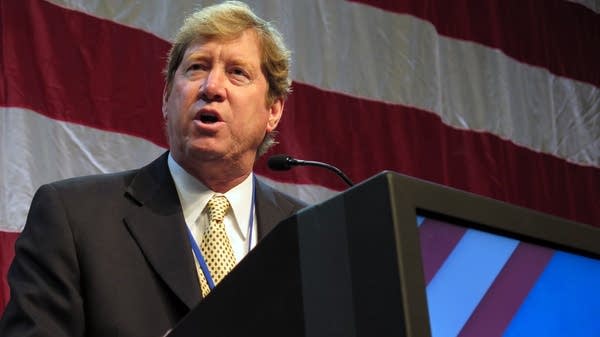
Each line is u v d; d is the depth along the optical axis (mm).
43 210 2178
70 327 1980
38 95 4113
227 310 1229
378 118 5535
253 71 2504
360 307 1050
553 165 6438
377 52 5734
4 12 4145
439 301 1091
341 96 5422
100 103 4293
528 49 6699
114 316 1974
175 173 2434
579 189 6512
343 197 1105
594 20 7258
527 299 1190
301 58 5344
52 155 4066
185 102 2412
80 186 2264
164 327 1980
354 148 5328
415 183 1062
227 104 2408
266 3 5273
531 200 6188
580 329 1235
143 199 2273
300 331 1128
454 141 5945
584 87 6910
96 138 4219
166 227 2193
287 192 4879
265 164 4855
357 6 5754
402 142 5570
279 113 2721
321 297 1108
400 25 5914
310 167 5066
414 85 5816
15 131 3986
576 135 6676
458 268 1121
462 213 1104
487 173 6008
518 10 6781
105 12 4469
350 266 1075
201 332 1259
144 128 4395
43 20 4242
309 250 1140
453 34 6277
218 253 2256
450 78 6133
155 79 4527
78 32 4336
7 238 3822
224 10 2566
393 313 1003
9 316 1992
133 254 2107
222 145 2359
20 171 3947
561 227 1223
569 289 1240
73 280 2047
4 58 4070
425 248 1086
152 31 4605
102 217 2176
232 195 2449
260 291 1192
